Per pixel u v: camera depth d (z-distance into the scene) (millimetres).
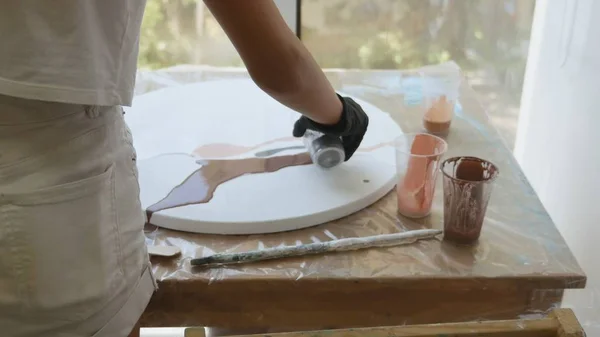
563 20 1508
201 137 1195
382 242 907
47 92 639
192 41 1687
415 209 969
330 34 1672
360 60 1715
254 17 729
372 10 1639
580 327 671
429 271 851
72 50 642
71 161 685
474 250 897
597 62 1335
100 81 674
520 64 1727
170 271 855
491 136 1242
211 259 861
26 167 659
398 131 1220
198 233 939
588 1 1388
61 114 670
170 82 1498
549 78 1602
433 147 1018
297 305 869
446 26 1667
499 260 875
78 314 732
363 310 875
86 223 707
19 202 658
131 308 793
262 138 1193
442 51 1705
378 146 1164
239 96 1390
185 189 1017
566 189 1485
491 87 1754
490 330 675
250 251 879
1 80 627
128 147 779
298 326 889
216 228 933
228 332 1026
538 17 1656
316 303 867
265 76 783
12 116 650
